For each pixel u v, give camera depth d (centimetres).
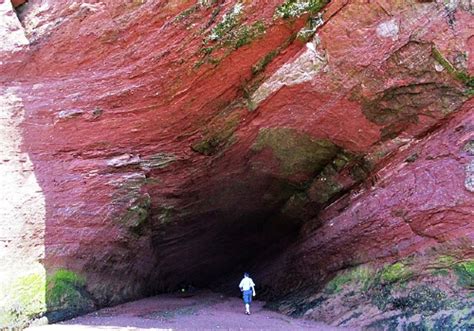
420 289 797
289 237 1397
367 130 961
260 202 1306
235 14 917
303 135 1038
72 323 827
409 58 852
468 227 773
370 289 891
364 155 992
